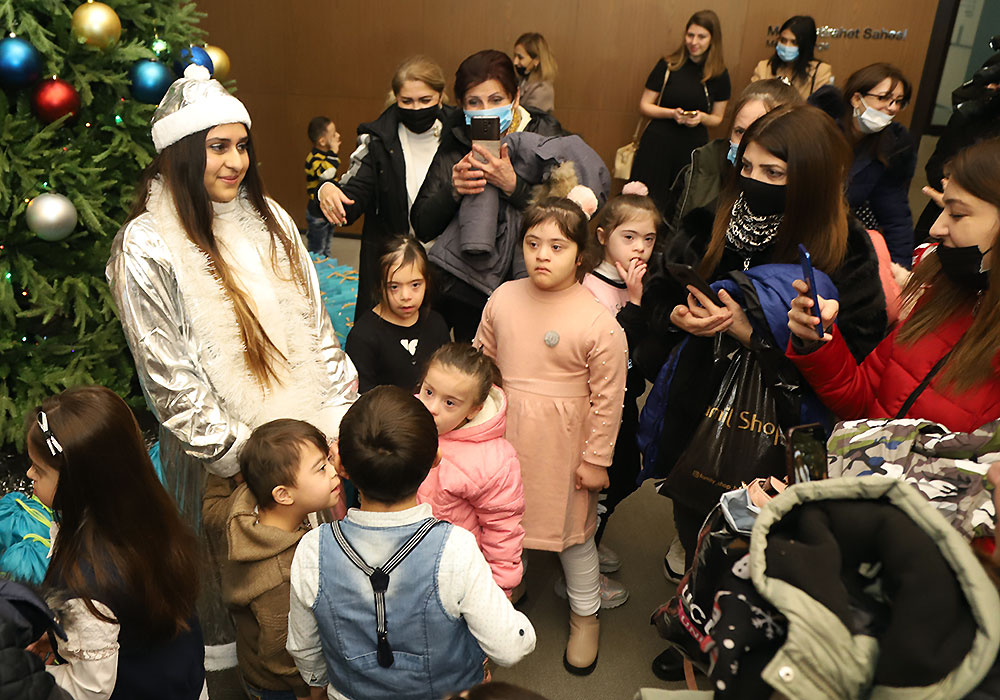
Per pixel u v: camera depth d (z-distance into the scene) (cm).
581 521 222
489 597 142
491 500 192
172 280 185
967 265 147
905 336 162
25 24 271
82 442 142
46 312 307
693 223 217
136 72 299
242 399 194
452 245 270
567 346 208
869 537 79
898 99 300
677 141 547
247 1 602
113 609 143
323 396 212
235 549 180
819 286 176
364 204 302
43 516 233
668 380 205
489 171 252
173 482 213
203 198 187
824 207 178
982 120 326
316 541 145
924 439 131
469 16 589
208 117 182
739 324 185
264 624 178
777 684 75
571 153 272
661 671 232
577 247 203
